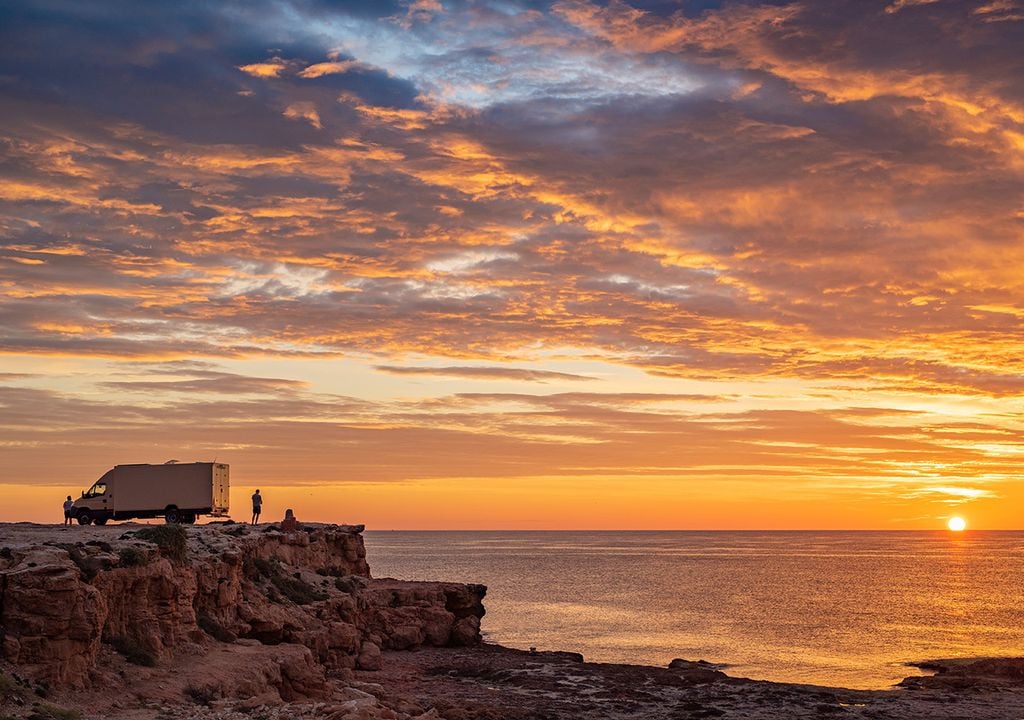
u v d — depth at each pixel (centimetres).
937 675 7462
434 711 4716
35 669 3200
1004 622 11950
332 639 6006
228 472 8075
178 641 4131
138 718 3170
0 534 4784
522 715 5047
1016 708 5844
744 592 16488
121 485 7681
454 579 19475
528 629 10775
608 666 7069
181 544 4684
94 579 3678
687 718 5278
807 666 8212
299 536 7356
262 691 3934
